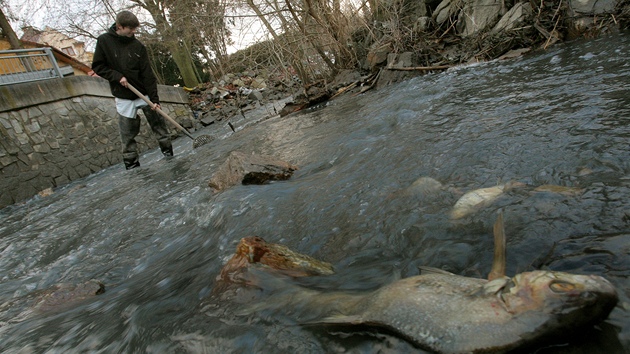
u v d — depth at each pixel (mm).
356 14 11320
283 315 1743
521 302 1182
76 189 8000
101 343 2035
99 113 11648
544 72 5512
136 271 3104
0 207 8344
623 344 1136
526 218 2029
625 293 1343
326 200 3156
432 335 1259
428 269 1696
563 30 7895
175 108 15523
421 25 11023
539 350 1160
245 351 1608
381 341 1389
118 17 7145
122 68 7477
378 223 2504
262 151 6137
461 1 10719
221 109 16734
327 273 2076
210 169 5891
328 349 1468
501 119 3877
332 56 13164
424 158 3406
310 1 10367
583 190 2158
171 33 19234
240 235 3010
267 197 3594
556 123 3307
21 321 2586
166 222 4031
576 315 1119
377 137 4645
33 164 9336
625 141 2625
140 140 12633
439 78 7703
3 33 17000
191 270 2680
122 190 6336
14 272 3830
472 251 1913
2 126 8922
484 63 7895
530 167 2666
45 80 10258
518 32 8180
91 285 2893
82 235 4387
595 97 3713
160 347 1815
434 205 2500
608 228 1776
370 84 10008
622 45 5711
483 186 2592
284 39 10875
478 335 1183
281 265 2152
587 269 1539
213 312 1944
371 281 1892
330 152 4680
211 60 20141
